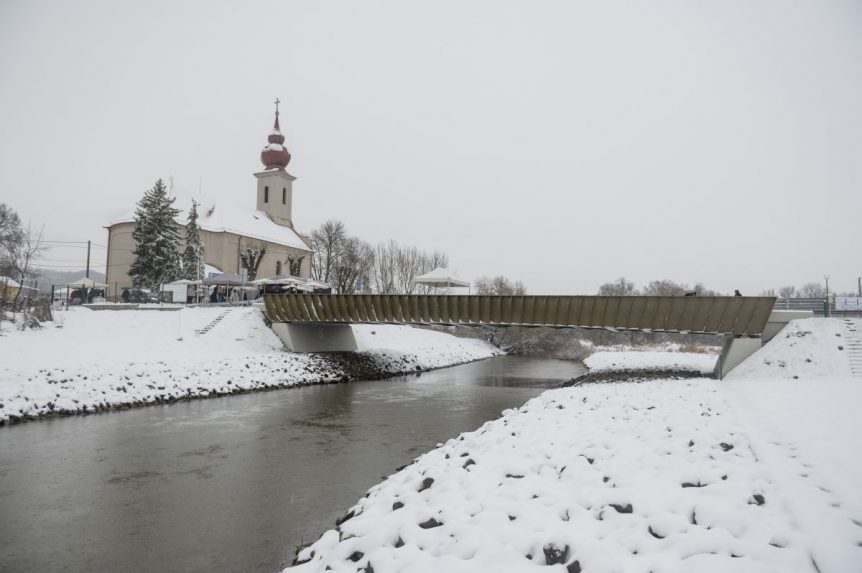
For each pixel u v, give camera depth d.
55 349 28.59
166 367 28.47
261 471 14.53
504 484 8.70
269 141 86.94
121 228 64.25
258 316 42.88
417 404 27.00
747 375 28.03
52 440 17.86
